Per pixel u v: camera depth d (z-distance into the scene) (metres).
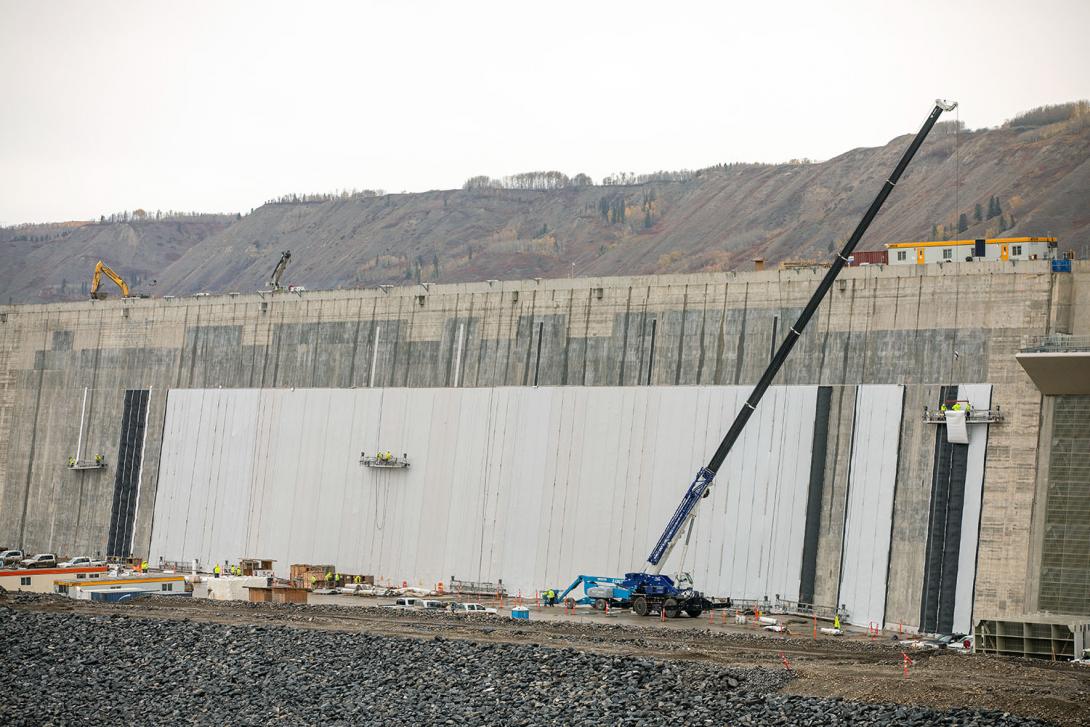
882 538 198.25
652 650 142.50
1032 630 145.50
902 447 199.75
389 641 140.62
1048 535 184.25
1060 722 99.38
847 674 119.38
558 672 122.81
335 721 109.94
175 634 145.50
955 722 99.75
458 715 109.62
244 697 118.19
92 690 121.00
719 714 106.12
